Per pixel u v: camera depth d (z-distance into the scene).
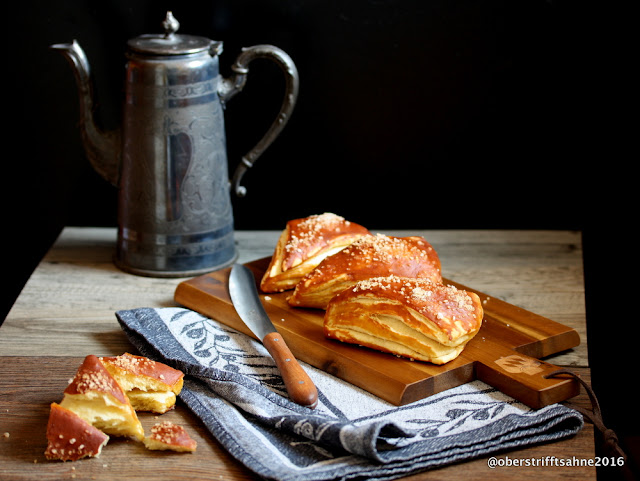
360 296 1.08
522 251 1.35
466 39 1.39
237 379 1.04
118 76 1.41
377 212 1.48
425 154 1.45
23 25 1.39
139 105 1.21
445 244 1.37
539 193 1.46
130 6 1.38
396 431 0.96
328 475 0.94
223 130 1.26
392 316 1.06
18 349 1.13
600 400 1.45
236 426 1.00
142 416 1.03
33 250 1.49
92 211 1.48
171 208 1.25
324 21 1.39
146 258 1.27
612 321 1.46
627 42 1.38
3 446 0.99
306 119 1.43
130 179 1.25
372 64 1.41
